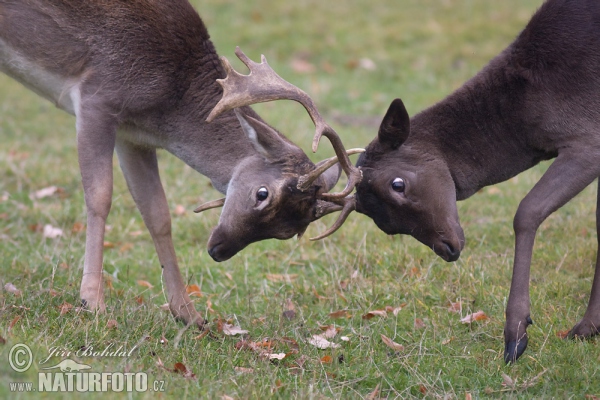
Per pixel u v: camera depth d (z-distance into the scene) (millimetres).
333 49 24203
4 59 10648
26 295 10414
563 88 10156
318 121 9602
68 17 10297
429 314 11172
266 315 11070
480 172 10758
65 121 19688
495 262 12578
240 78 9594
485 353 10000
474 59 23609
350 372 9430
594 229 13688
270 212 9695
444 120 10664
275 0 26969
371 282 12055
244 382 8742
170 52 10422
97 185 10242
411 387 9172
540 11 10578
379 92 22000
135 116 10523
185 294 10812
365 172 10445
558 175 10070
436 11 26406
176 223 14508
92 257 10242
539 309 11062
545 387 9047
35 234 13945
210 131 10531
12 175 16344
